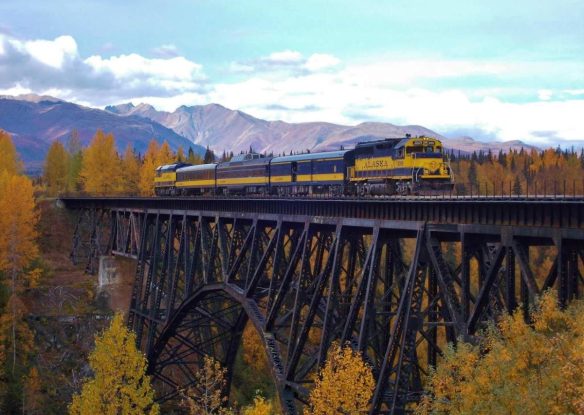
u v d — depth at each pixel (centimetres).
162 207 6962
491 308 2722
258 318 4434
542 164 16812
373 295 3322
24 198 7400
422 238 3025
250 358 8325
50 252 9325
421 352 6184
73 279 8519
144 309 6825
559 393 2020
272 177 6750
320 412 3016
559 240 2358
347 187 5556
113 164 12300
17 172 12688
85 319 7631
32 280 7488
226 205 5444
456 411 2377
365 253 3956
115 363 4619
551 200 2394
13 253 6900
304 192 6219
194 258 5847
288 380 3847
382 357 3469
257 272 4531
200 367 6538
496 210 2655
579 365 2005
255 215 4812
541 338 2233
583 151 17375
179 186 9669
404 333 2939
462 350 2464
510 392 2167
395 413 2948
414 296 3048
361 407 2978
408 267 3456
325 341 3481
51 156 14738
